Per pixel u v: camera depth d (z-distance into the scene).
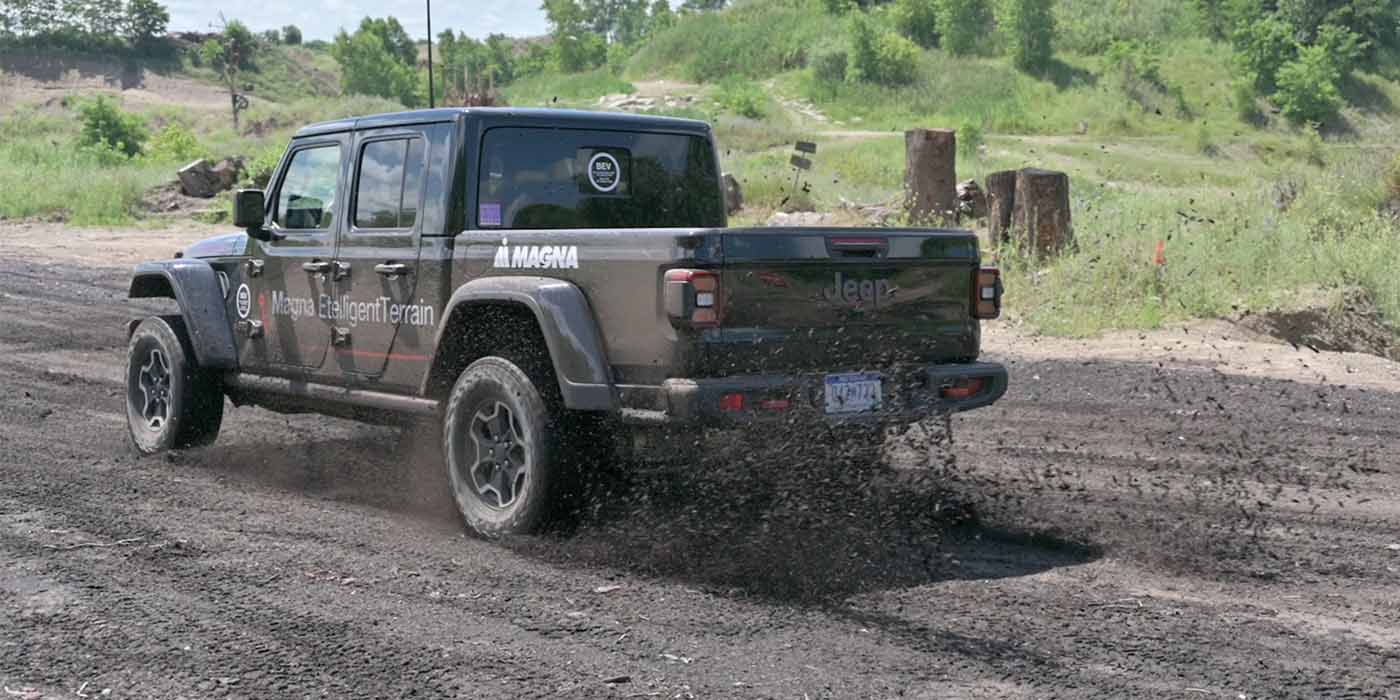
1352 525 6.07
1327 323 12.99
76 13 126.94
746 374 5.29
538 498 5.55
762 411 5.26
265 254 7.14
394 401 6.32
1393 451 7.77
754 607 4.78
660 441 5.48
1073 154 54.09
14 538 5.70
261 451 7.77
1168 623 4.64
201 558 5.41
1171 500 6.52
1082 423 8.68
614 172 6.56
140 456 7.64
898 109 70.38
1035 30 75.75
